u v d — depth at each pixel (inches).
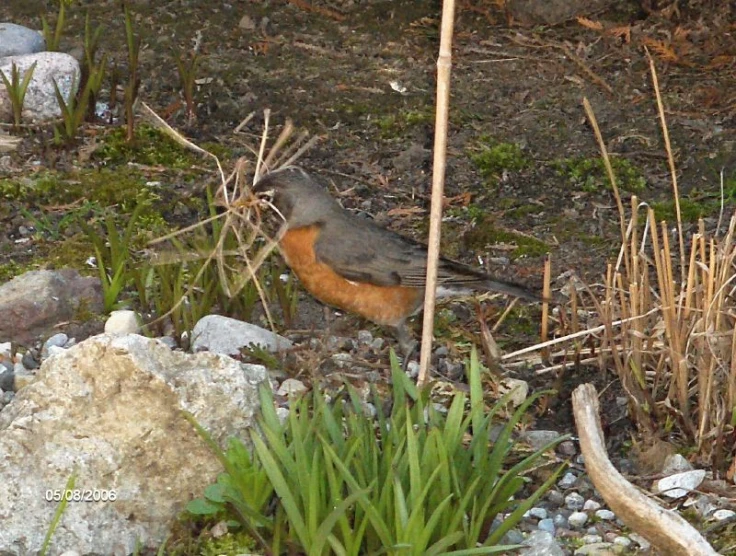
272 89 625.9
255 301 450.9
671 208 526.3
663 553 302.7
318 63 656.4
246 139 575.8
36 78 565.9
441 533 293.9
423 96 626.5
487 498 306.3
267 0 725.3
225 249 439.2
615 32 678.5
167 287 426.0
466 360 376.2
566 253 495.2
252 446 319.6
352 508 300.4
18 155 547.2
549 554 301.0
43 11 696.4
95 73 576.4
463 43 679.7
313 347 419.8
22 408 315.3
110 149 556.7
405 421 313.7
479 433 313.0
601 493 309.0
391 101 620.7
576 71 648.4
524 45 676.7
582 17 694.5
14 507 302.7
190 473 311.7
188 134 577.6
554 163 563.8
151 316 433.1
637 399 374.9
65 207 510.0
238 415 317.1
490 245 502.0
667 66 650.8
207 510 306.0
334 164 561.9
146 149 560.7
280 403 380.2
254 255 455.2
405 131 592.4
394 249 409.4
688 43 669.3
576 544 321.1
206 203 514.0
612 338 381.1
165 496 311.6
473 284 412.8
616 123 600.7
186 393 313.0
